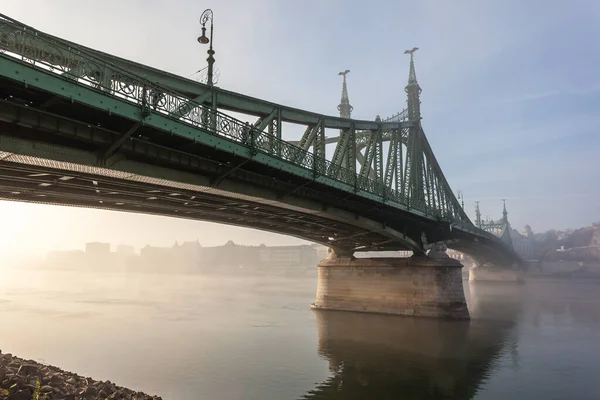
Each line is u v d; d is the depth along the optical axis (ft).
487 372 87.66
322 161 94.79
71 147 57.93
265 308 197.26
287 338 120.57
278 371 86.63
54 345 109.29
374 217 142.10
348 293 182.19
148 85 56.34
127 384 76.59
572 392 75.41
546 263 539.29
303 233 160.25
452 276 162.09
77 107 50.72
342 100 213.05
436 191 204.44
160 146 64.18
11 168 61.21
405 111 188.55
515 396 73.56
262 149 77.46
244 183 85.35
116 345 110.22
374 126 136.05
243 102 83.76
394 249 179.93
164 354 100.42
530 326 143.43
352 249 188.85
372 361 95.30
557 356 101.09
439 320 153.79
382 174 137.39
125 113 53.16
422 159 187.73
